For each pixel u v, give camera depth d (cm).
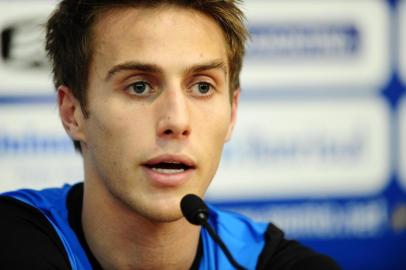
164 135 252
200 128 260
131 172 255
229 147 602
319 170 616
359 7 618
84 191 287
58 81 302
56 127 569
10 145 562
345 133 619
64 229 286
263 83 604
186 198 244
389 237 630
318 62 611
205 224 239
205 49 263
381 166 625
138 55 255
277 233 321
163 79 256
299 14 608
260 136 605
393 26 625
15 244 267
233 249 308
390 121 626
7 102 563
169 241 274
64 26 291
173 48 257
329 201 620
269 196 609
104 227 277
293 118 610
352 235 625
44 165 567
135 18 259
